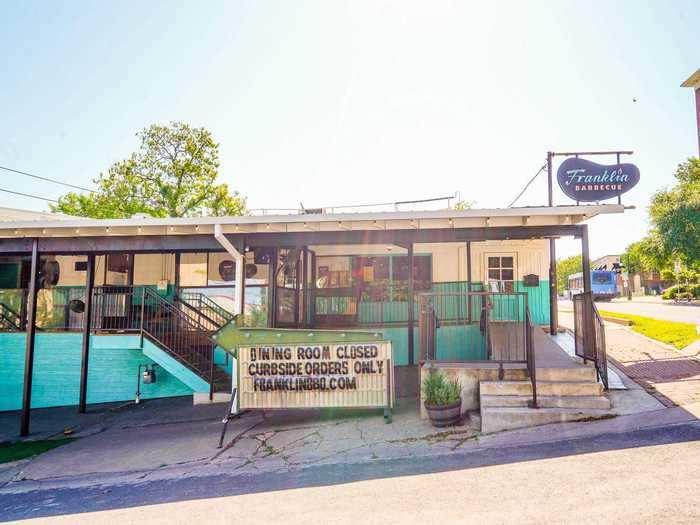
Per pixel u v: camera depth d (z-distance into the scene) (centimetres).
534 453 544
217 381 1098
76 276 1416
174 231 923
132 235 962
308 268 1322
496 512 399
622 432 579
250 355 799
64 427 1001
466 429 672
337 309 1231
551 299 1235
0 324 1272
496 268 1362
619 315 1988
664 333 1248
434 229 912
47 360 1223
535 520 376
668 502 385
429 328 831
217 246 945
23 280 1452
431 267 1351
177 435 835
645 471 455
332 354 780
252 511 458
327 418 819
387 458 592
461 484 473
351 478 531
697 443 518
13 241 1009
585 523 362
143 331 1088
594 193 1004
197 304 1274
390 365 769
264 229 897
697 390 712
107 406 1155
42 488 634
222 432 748
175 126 3033
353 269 1343
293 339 793
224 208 3131
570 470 479
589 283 809
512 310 1324
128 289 1277
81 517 497
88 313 1123
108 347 1098
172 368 1073
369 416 801
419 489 472
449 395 700
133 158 3020
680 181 3397
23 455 812
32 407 1216
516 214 777
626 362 937
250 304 1261
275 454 664
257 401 791
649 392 716
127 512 496
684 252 2261
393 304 1248
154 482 604
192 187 3058
